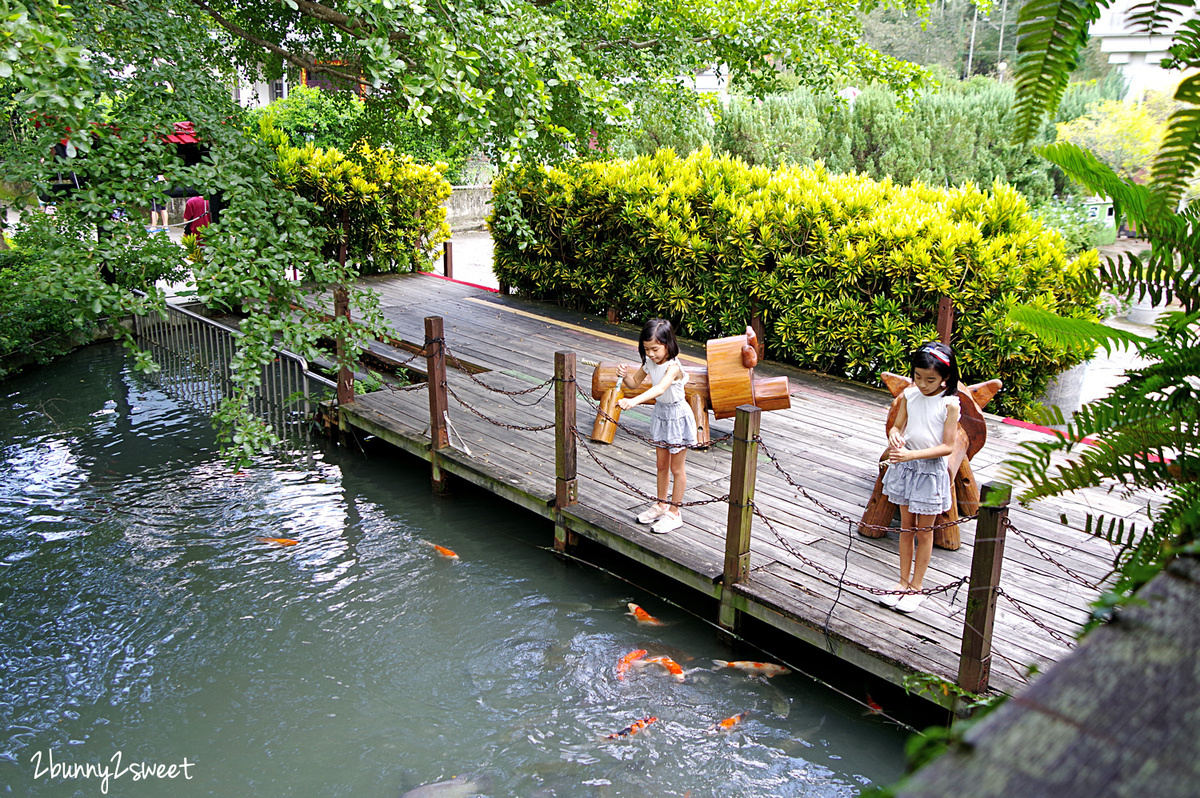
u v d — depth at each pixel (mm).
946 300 7832
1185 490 1513
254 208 6078
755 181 10203
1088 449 1628
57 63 4207
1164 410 1539
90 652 5133
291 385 9164
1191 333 1574
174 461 8094
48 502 7180
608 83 6957
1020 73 1005
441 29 5555
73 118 4590
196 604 5633
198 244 6438
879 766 4117
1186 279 1682
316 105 22422
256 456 8164
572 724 4441
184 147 10102
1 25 3898
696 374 6883
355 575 5980
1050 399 8648
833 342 8906
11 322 10383
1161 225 1629
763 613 4781
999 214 8445
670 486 6320
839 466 6672
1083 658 559
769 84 9477
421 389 8758
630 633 5250
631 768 4109
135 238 5867
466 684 4781
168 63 6027
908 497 4473
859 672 4852
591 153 9031
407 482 7566
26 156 5398
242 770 4172
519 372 9203
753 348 6789
